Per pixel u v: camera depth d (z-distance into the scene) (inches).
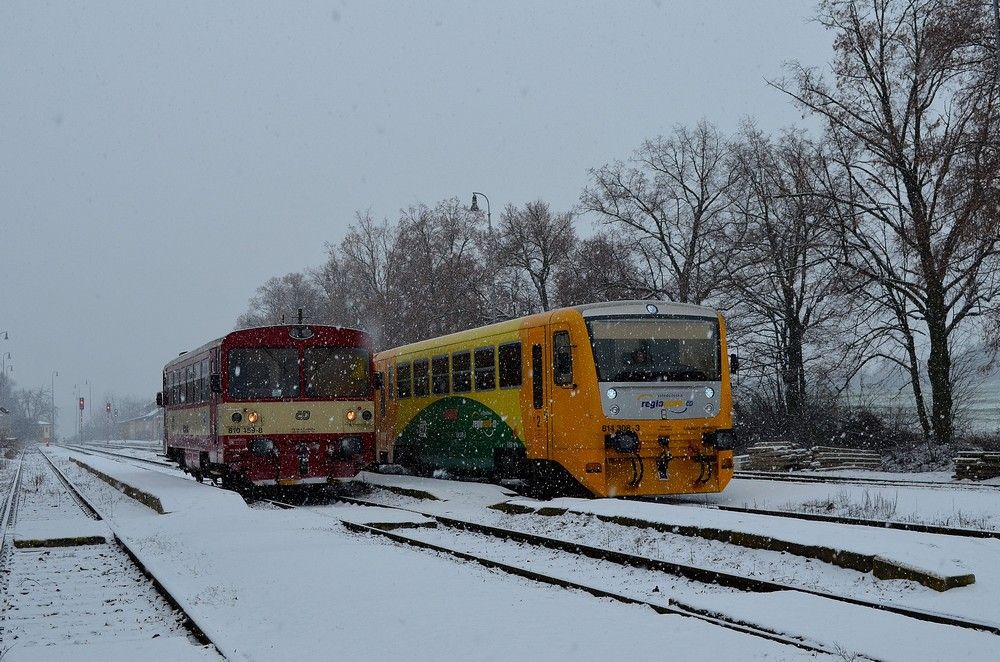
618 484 700.7
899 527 522.6
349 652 275.7
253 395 829.8
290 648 282.5
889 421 1274.6
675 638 281.4
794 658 258.5
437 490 816.3
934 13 1087.0
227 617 330.3
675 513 526.0
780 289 1440.7
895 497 667.4
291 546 509.7
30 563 487.5
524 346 765.3
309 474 834.8
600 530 528.4
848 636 280.8
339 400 846.5
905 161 1114.1
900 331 1190.3
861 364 1187.9
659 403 703.1
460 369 880.3
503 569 432.5
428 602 345.1
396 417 1034.7
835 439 1264.8
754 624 301.7
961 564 360.5
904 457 1098.7
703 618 313.6
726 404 723.4
